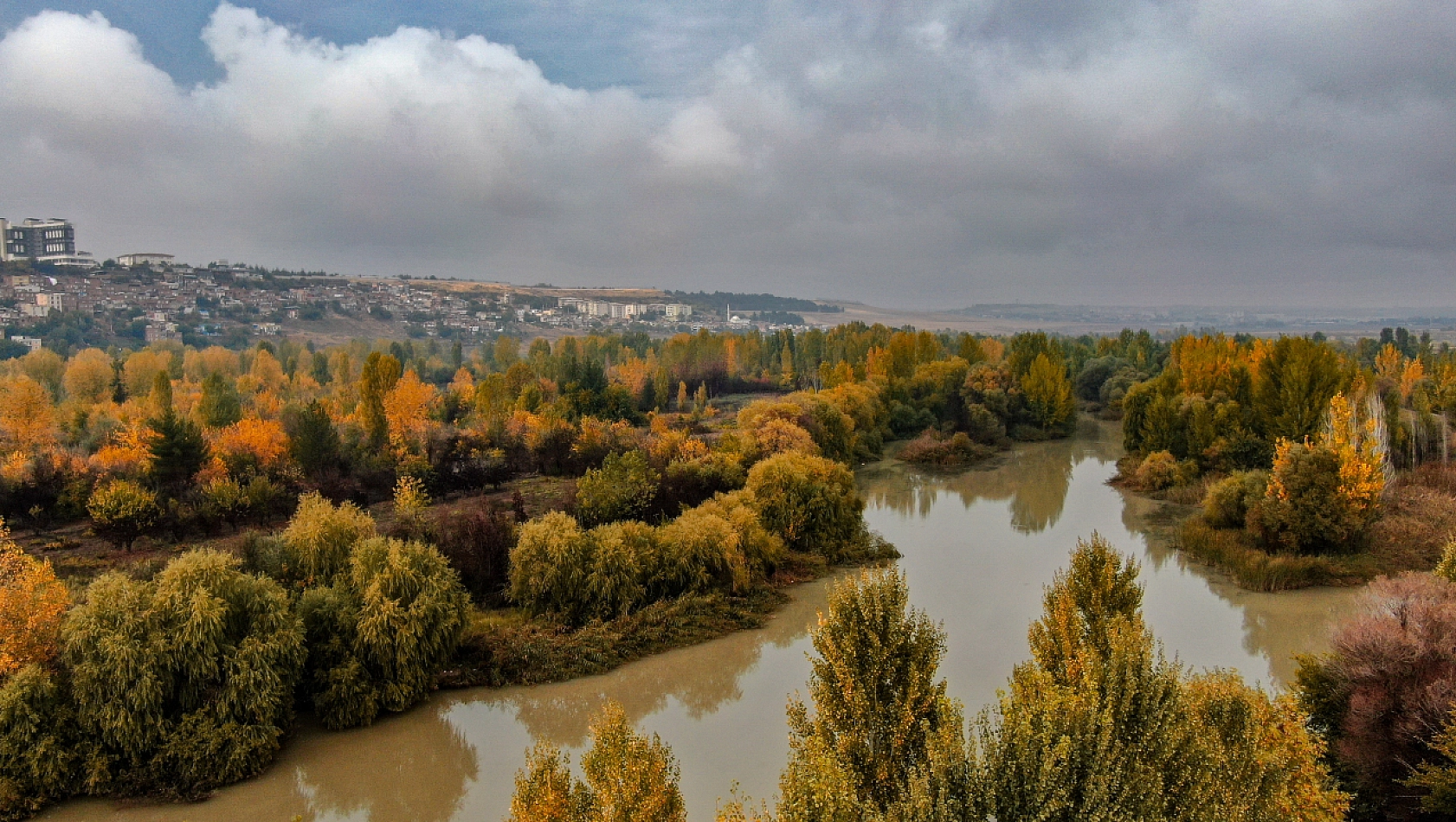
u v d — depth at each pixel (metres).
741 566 44.34
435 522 49.03
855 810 16.28
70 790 26.12
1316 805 18.55
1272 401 71.06
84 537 53.12
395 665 32.34
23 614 27.81
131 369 117.50
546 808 18.28
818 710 19.81
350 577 35.69
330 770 28.56
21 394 71.69
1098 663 17.66
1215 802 15.38
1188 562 49.88
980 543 56.28
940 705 18.45
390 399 84.94
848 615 20.03
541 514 56.59
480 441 76.19
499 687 34.44
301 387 136.38
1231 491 53.41
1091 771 15.19
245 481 62.00
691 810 25.06
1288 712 20.11
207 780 27.11
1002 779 15.80
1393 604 24.22
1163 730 15.84
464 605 36.06
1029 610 41.91
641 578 42.50
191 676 27.78
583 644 37.28
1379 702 22.28
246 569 38.22
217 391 87.56
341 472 69.06
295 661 30.52
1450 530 48.44
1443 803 19.59
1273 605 41.97
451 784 27.78
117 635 26.67
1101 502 69.06
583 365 119.00
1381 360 120.31
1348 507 46.91
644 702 33.41
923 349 133.62
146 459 60.72
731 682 35.16
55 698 26.69
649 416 111.62
